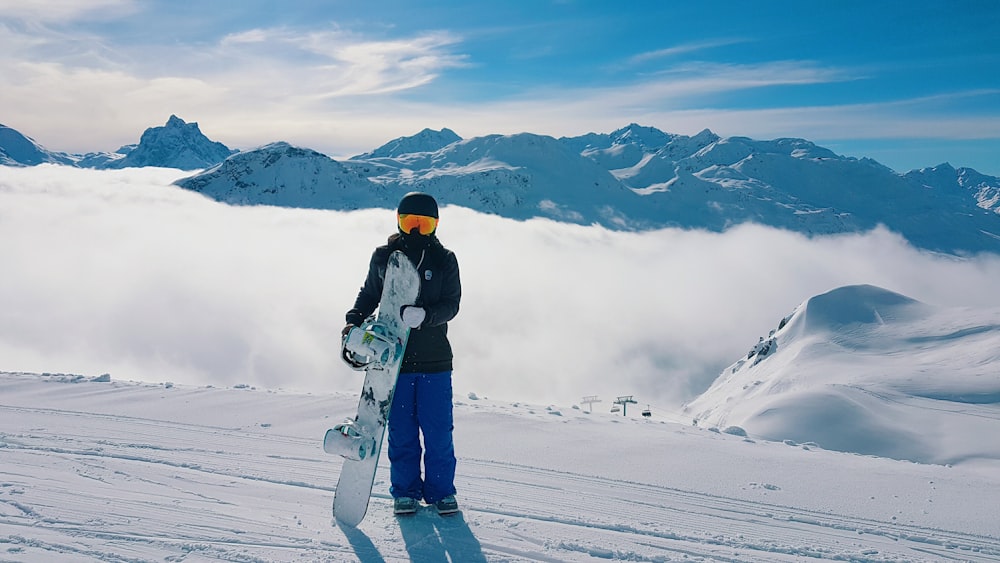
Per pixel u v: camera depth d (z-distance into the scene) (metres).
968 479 4.09
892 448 23.88
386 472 3.64
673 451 4.58
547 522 2.89
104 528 2.50
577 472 3.90
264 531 2.58
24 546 2.28
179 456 3.77
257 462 3.70
